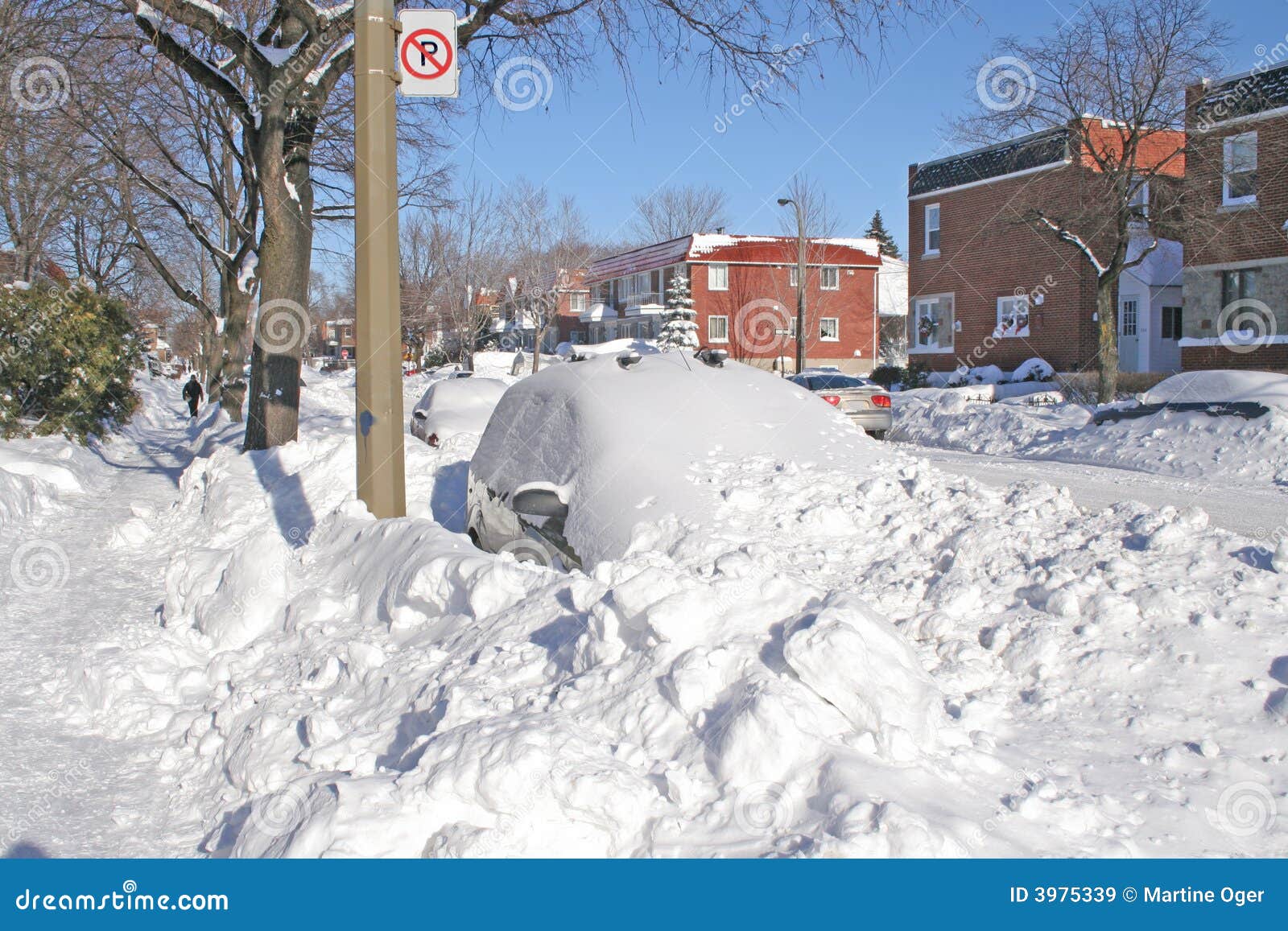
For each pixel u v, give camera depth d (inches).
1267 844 113.2
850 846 104.7
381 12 283.6
